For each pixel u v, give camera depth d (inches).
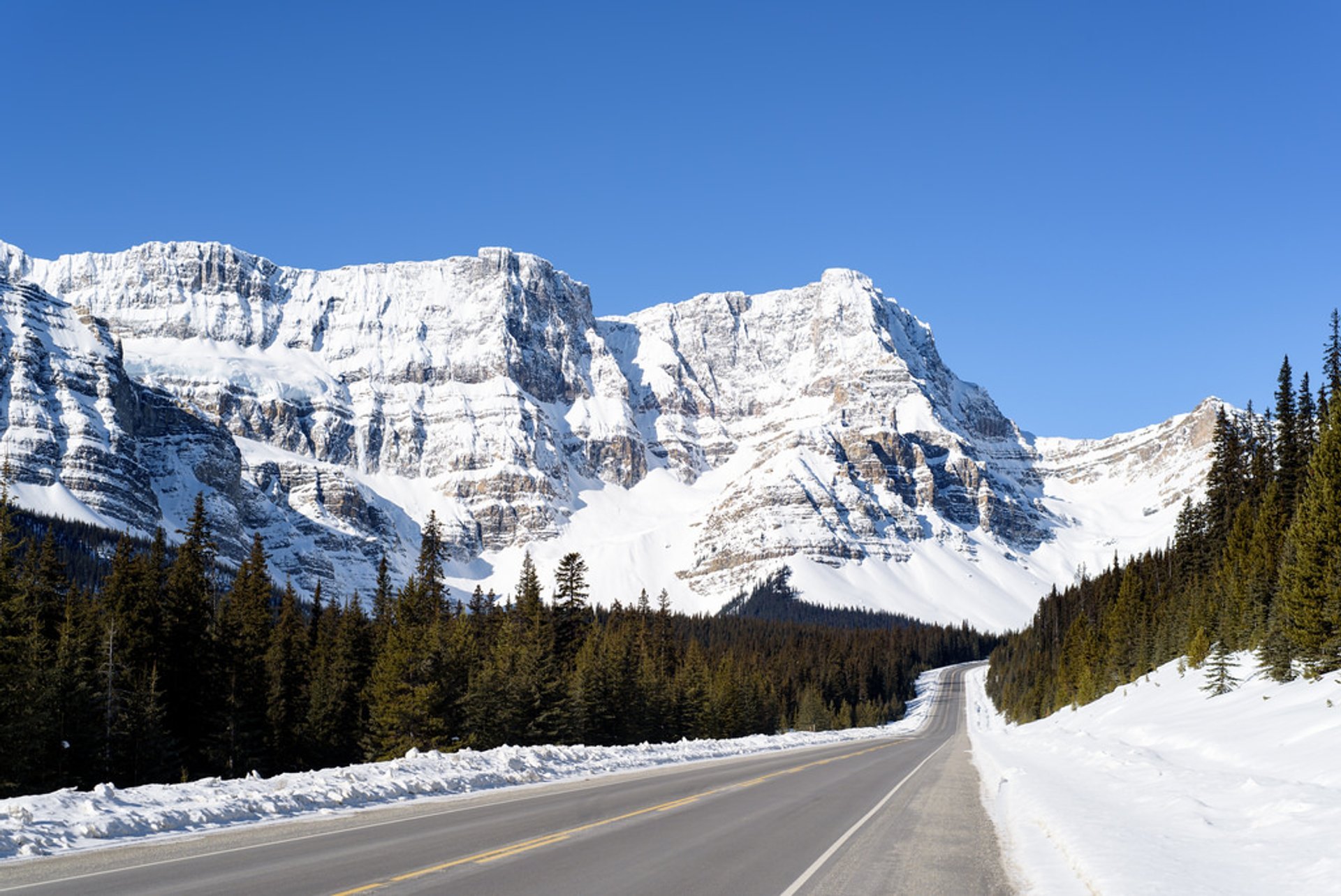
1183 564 4367.6
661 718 3580.2
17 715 1782.7
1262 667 2054.6
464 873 488.7
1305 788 760.3
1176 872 500.4
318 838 601.3
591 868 511.2
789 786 1067.3
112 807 653.3
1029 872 550.3
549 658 2955.2
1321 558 1807.3
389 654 2613.2
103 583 2588.6
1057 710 4859.7
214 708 2554.1
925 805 903.7
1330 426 1956.2
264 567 3152.1
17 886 448.8
